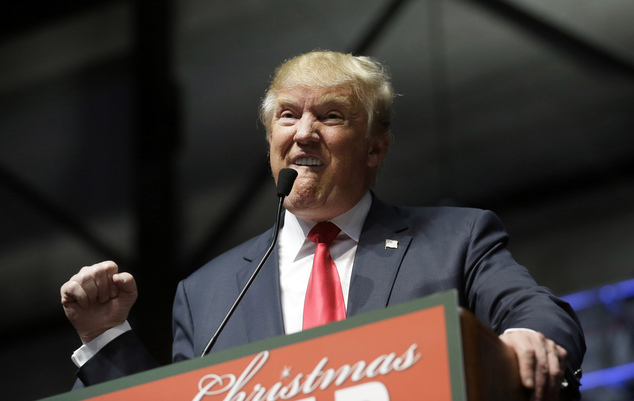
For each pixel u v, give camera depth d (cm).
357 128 274
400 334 156
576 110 617
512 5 631
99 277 242
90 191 692
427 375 150
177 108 688
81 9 700
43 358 692
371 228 265
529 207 629
